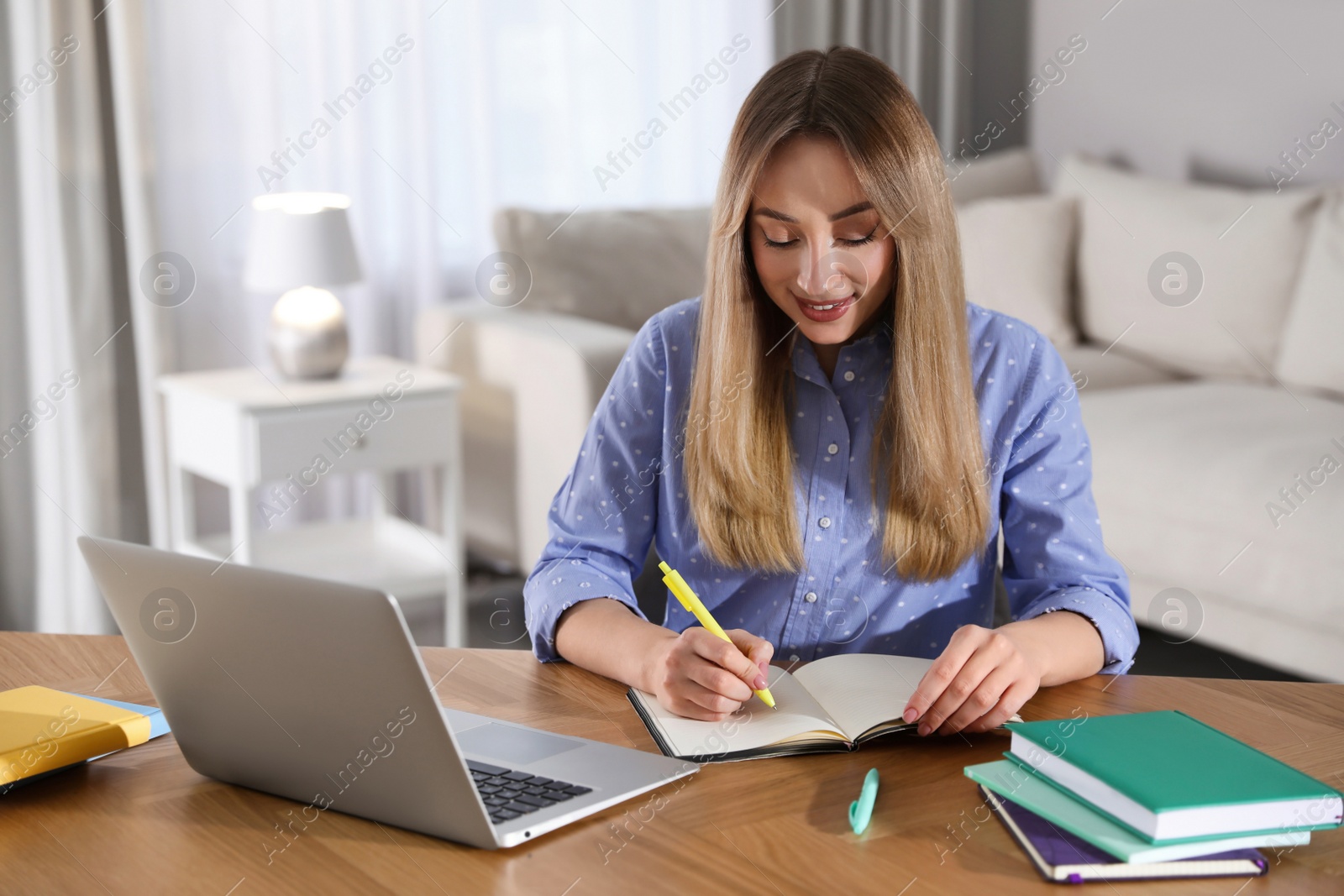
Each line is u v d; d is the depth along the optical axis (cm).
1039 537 108
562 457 263
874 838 69
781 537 107
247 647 69
